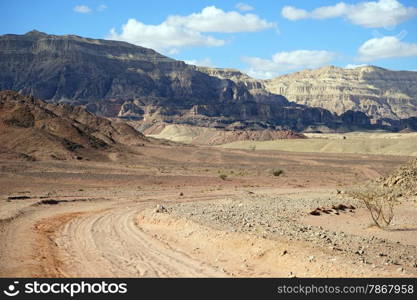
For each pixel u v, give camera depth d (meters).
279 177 108.12
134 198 61.28
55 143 133.00
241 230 28.33
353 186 81.62
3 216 38.31
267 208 47.50
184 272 21.41
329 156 191.75
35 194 62.06
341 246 25.62
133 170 109.81
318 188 82.75
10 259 23.66
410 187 62.53
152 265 22.73
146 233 31.91
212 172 116.62
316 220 41.75
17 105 155.25
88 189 72.81
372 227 38.75
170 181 88.94
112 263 23.23
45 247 26.97
